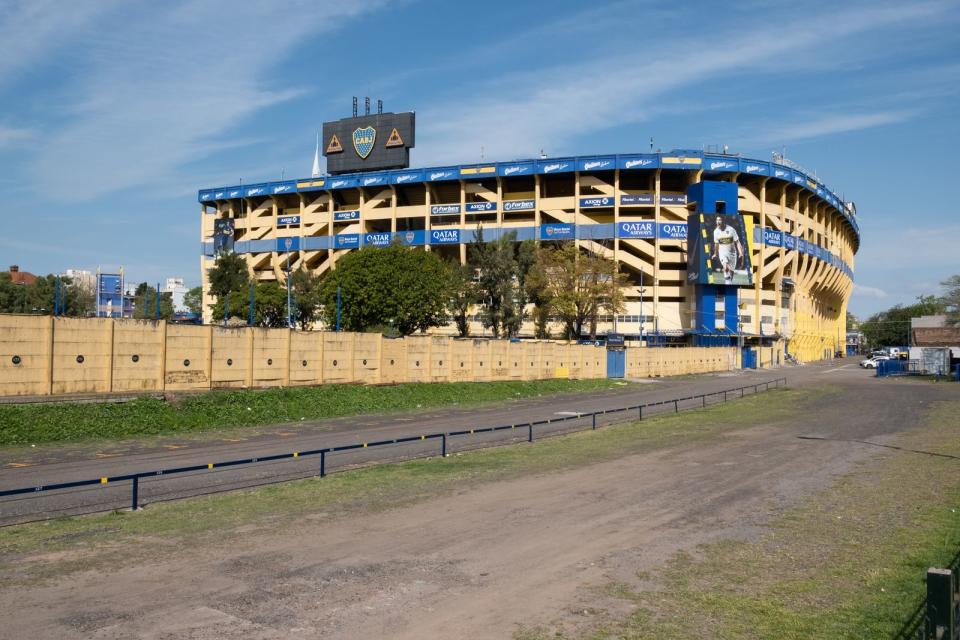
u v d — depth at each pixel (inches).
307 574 394.9
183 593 361.7
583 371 2405.3
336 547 450.3
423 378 1758.1
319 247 4407.0
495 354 2004.2
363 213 4311.0
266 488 647.1
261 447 909.2
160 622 322.3
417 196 4399.6
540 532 490.9
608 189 3922.2
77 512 556.1
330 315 2970.0
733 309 3698.3
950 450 889.5
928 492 637.3
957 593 244.4
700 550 453.1
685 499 603.2
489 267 3051.2
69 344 1069.1
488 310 3063.5
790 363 4156.0
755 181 4065.0
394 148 4325.8
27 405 981.2
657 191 3833.7
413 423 1202.6
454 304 3115.2
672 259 3855.8
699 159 3789.4
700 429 1115.9
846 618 337.7
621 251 3858.3
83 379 1085.8
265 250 4603.8
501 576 395.5
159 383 1182.9
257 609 340.5
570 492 627.5
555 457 831.1
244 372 1326.3
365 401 1443.2
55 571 396.8
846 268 5713.6
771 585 386.3
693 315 3831.2
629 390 2097.7
